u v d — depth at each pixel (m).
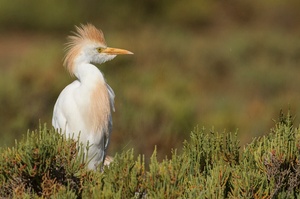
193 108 13.70
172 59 19.39
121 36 21.02
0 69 19.48
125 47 19.16
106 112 8.05
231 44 21.88
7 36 24.14
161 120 12.21
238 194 6.23
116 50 8.30
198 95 16.34
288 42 22.55
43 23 25.27
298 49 22.14
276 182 6.58
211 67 19.73
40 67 15.05
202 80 18.84
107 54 8.29
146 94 13.59
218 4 28.38
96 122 7.98
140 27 25.52
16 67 15.30
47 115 12.98
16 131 11.83
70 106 7.97
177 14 27.12
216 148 7.41
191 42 22.19
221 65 19.94
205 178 6.92
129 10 26.42
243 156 7.17
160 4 27.27
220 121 12.99
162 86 15.48
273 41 22.31
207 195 6.17
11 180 6.51
